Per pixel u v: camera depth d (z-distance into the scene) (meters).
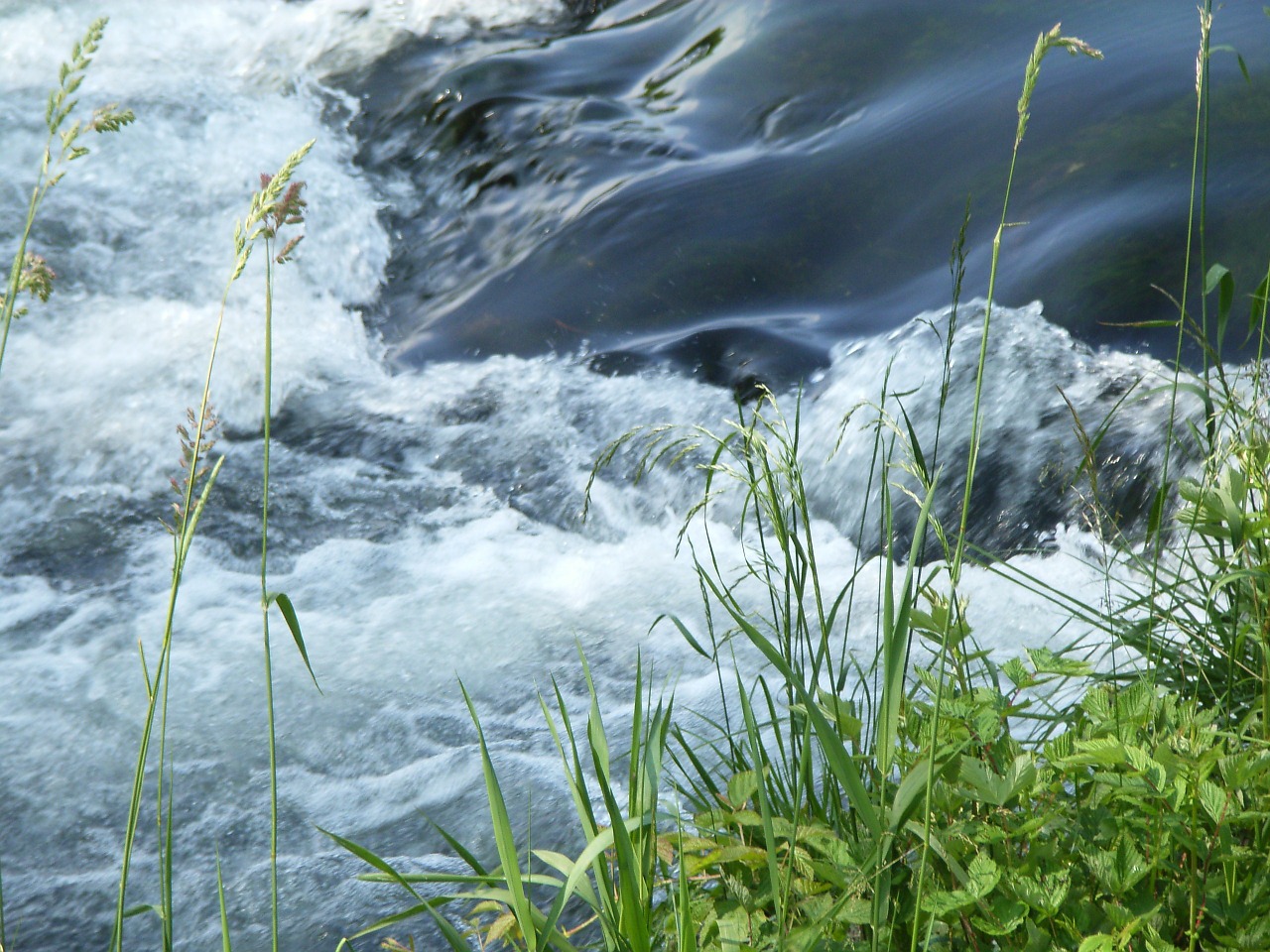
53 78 8.72
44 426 5.48
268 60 9.56
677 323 5.94
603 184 7.32
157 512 5.01
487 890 1.76
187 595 4.46
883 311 5.62
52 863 3.18
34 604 4.43
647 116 8.14
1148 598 2.53
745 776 1.86
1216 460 2.20
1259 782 1.69
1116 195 5.64
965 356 4.84
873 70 7.87
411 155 8.54
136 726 3.70
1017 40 7.59
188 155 8.00
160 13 9.87
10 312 1.56
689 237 6.48
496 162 8.00
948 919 1.61
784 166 7.01
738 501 4.66
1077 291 5.11
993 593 3.92
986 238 5.84
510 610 4.24
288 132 8.63
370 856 1.80
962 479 4.41
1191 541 3.70
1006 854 1.64
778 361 5.33
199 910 2.98
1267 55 6.33
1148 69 6.57
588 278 6.41
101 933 2.94
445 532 4.81
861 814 1.59
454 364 6.06
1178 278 4.98
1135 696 1.76
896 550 4.36
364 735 3.61
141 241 7.12
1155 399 4.32
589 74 8.98
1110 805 1.71
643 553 4.56
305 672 3.93
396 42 9.79
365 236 7.60
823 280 6.05
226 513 4.95
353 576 4.55
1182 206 5.37
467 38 10.09
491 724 3.64
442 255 7.34
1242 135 5.74
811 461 4.77
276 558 4.68
